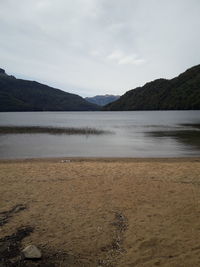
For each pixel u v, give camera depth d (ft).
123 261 15.60
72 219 21.72
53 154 60.54
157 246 17.21
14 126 158.20
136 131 123.03
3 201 26.27
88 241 18.06
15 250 16.99
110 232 19.38
